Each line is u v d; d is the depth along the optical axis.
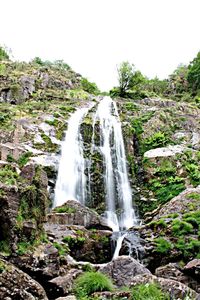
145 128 29.55
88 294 9.27
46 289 9.95
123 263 11.09
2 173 14.46
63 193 22.06
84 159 24.91
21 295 7.86
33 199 11.38
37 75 41.25
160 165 25.25
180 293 8.64
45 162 22.08
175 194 22.73
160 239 15.17
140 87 47.09
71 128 26.88
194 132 30.55
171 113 32.50
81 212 17.30
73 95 38.59
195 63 53.78
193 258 14.09
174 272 12.49
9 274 7.90
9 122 25.70
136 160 26.80
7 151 21.23
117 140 27.58
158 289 8.80
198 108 37.69
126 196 24.20
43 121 26.61
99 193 23.77
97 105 33.41
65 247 13.74
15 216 10.51
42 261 10.31
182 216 17.00
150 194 23.86
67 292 9.77
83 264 11.95
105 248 15.74
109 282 9.64
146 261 14.70
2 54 55.22
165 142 28.27
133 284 9.31
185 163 25.08
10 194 10.66
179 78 53.25
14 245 10.16
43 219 11.80
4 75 36.94
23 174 12.55
